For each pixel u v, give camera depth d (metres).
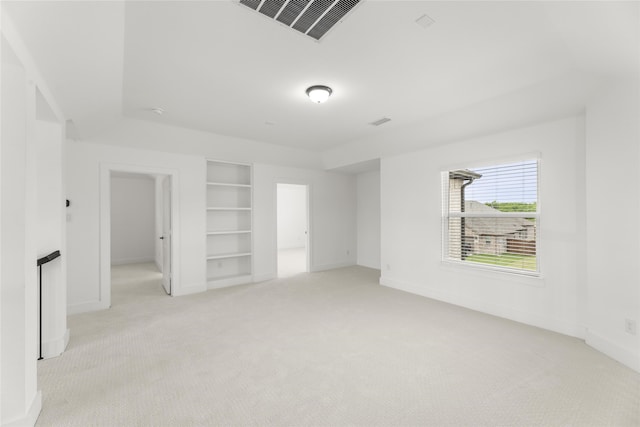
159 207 6.64
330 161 5.96
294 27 1.94
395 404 1.90
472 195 3.91
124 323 3.33
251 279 5.34
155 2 1.67
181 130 4.14
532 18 1.83
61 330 2.62
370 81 2.73
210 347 2.73
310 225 6.24
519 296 3.37
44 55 1.78
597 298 2.62
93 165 3.86
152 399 1.95
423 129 4.01
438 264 4.23
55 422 1.73
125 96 3.01
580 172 2.91
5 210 1.61
